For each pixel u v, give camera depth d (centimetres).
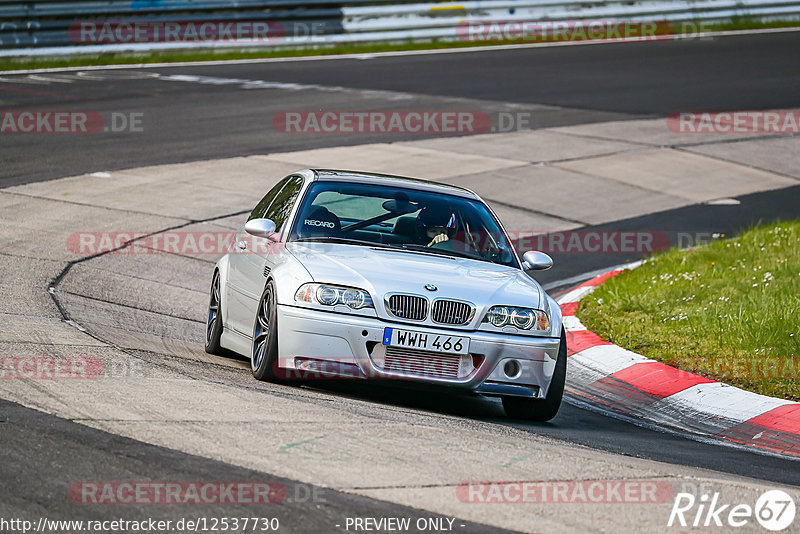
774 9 9756
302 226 1988
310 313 1741
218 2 7619
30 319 2117
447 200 2127
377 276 1781
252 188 4122
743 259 3281
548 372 1806
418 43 8419
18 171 4069
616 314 2784
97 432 1327
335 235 1970
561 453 1473
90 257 3006
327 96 6181
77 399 1477
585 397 2153
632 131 5728
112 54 7194
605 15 9056
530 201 4347
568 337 2608
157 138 4888
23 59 6819
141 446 1284
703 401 2041
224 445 1318
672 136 5675
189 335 2370
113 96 5847
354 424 1494
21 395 1470
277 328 1772
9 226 3253
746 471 1563
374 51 8169
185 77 6650
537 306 1831
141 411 1446
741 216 4319
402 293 1750
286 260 1866
